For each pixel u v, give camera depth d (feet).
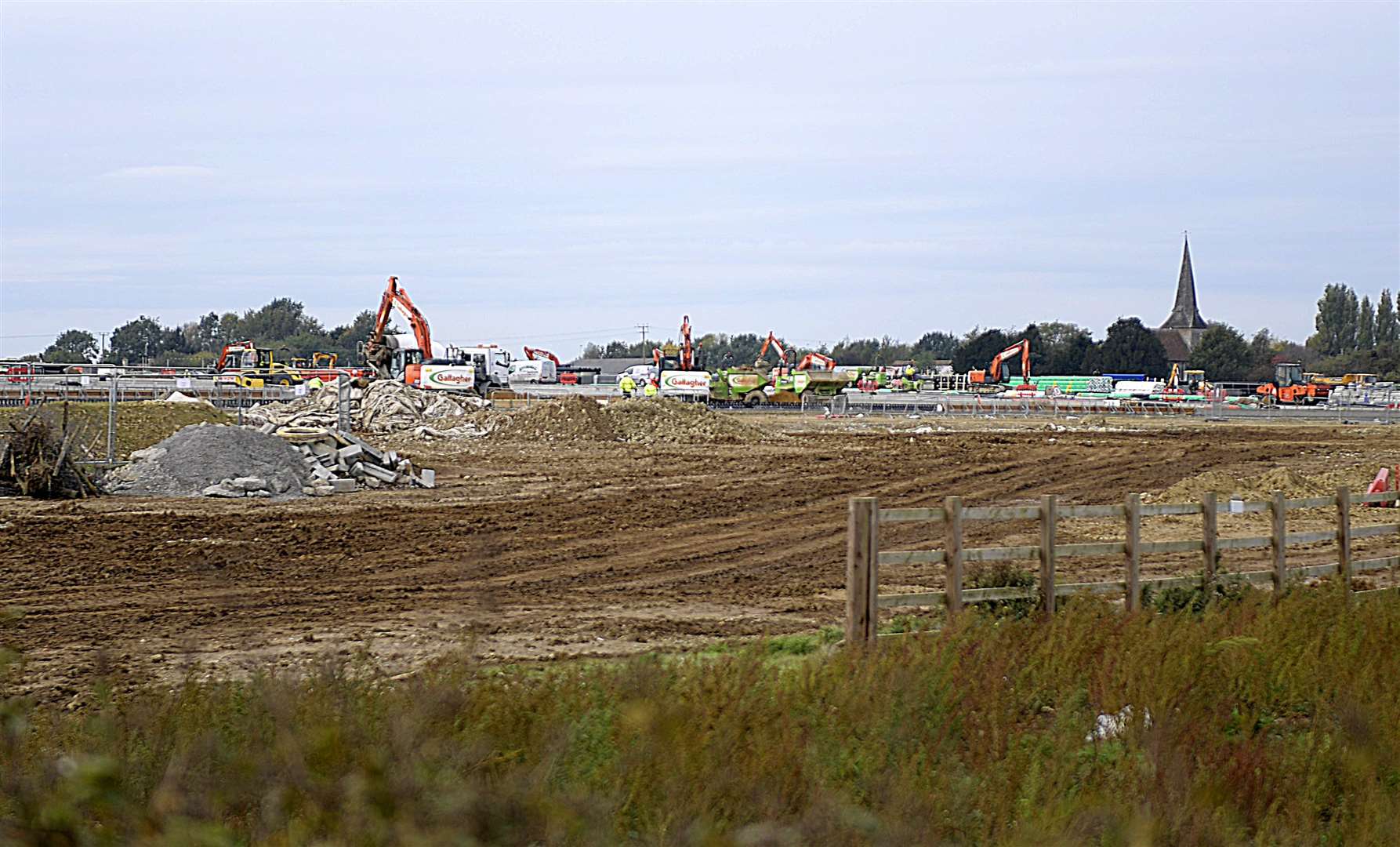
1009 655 51.83
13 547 96.27
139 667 57.88
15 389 295.48
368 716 33.63
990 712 42.98
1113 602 69.62
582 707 39.19
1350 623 60.54
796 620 74.08
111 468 143.95
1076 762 39.88
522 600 79.92
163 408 197.47
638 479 167.73
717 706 39.34
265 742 31.01
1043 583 62.23
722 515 128.98
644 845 27.68
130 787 26.32
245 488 135.64
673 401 269.23
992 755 39.04
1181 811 34.58
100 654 39.65
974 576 65.72
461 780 25.23
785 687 44.98
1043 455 215.51
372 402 268.82
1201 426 343.87
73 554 93.61
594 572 92.58
